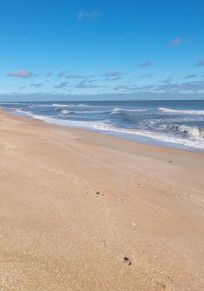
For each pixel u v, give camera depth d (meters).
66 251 5.02
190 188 9.67
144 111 62.53
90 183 8.86
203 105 110.31
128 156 14.48
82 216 6.45
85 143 18.17
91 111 66.50
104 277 4.49
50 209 6.63
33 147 14.79
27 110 74.25
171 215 7.09
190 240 5.95
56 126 29.91
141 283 4.48
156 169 12.07
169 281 4.61
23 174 9.00
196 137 22.77
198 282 4.68
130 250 5.31
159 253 5.34
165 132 26.06
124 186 9.03
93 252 5.10
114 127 30.55
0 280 4.06
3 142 15.49
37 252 4.88
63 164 11.37
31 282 4.13
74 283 4.25
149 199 8.05
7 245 4.96
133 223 6.41
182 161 14.03
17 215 6.16
